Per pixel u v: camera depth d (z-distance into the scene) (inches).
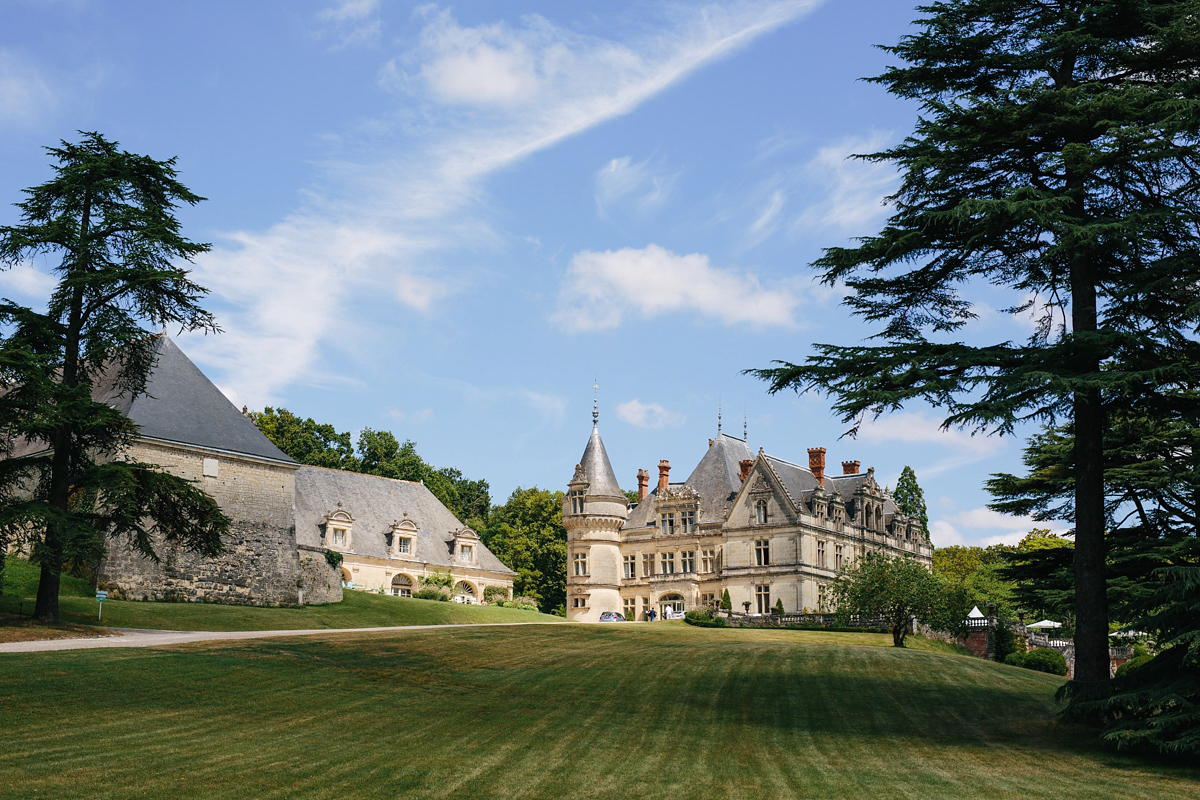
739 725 868.0
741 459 3341.5
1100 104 838.5
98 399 2090.3
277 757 668.1
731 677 1136.8
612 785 632.4
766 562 2942.9
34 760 624.7
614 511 3346.5
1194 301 805.2
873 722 904.9
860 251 925.8
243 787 590.9
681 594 3120.1
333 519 3046.3
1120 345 832.9
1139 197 895.7
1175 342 865.5
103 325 1401.3
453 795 595.5
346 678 1009.5
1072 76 926.4
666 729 834.8
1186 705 737.6
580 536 3329.2
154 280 1371.8
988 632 2293.3
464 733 780.0
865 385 879.1
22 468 1378.0
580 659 1269.7
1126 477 1214.9
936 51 956.6
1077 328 897.5
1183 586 742.5
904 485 4121.6
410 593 3191.4
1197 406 886.4
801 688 1074.7
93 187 1412.4
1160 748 728.3
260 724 774.5
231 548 2068.2
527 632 1658.5
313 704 866.1
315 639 1332.4
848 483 3284.9
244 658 1067.9
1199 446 1195.9
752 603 2942.9
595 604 3262.8
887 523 3348.9
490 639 1467.8
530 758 700.0
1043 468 1504.7
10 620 1306.6
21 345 1323.8
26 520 1302.9
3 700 786.8
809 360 933.8
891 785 657.6
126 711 788.0
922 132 931.3
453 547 3361.2
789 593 2874.0
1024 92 876.0
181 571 1978.3
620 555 3351.4
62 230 1358.3
